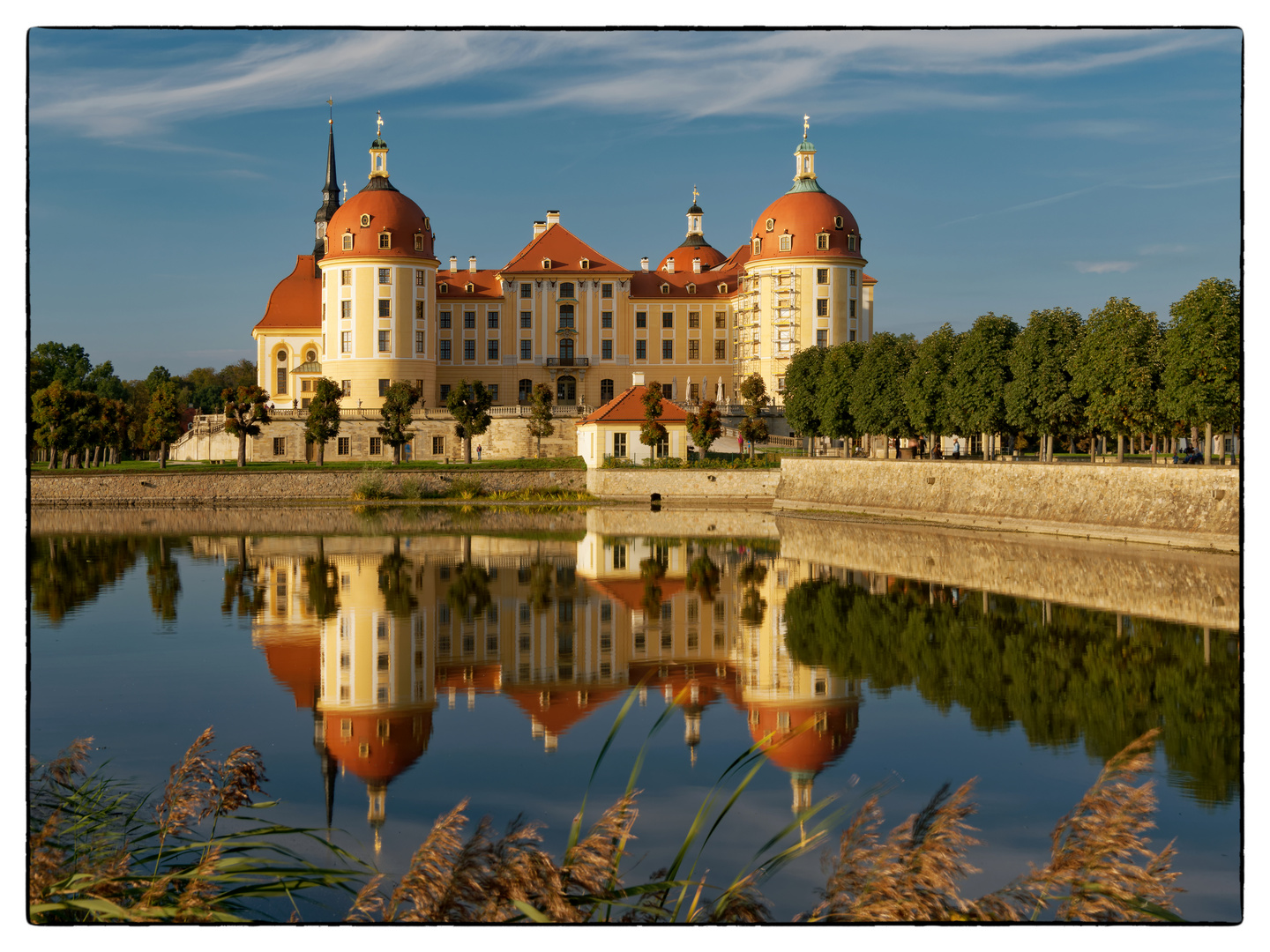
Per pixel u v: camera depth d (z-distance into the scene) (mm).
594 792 19719
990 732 23094
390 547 58625
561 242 129625
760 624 36125
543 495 95312
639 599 41562
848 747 22188
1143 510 52625
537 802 19156
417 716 25062
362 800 19172
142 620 36906
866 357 81625
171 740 22609
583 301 127125
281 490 92500
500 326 127062
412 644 33125
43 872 11547
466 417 100625
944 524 67188
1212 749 21266
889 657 30609
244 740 22859
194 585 44719
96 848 13000
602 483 93438
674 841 17156
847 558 52500
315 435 97812
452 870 10328
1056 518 58094
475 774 20828
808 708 25344
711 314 129000
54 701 26062
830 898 10273
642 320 128250
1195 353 48500
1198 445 73250
